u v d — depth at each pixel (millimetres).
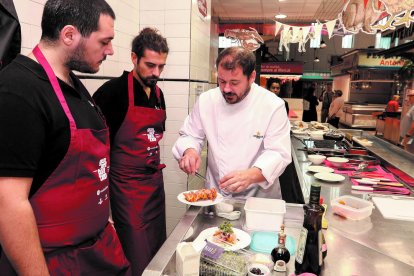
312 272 1057
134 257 2238
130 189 2211
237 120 1913
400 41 7848
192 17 3229
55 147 1099
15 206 965
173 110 3270
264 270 1034
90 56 1157
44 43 1133
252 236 1328
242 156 1928
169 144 3314
